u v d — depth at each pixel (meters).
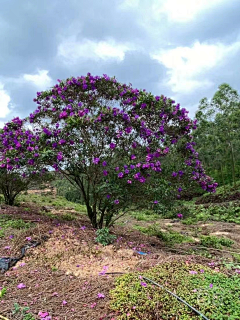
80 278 3.55
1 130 6.23
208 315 2.60
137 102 5.54
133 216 10.43
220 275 3.41
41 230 5.00
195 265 3.73
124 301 2.86
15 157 5.46
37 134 5.78
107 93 5.96
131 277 3.33
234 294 2.92
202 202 15.84
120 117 5.23
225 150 18.00
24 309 2.82
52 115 6.26
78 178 5.98
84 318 2.71
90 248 4.51
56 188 14.44
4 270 3.79
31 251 4.31
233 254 5.39
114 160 5.48
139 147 5.47
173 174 5.41
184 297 2.88
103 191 5.00
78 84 5.89
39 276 3.63
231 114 15.83
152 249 5.08
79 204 12.80
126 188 5.09
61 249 4.38
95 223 5.98
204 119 16.72
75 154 5.54
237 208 12.16
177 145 5.93
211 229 8.82
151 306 2.75
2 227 5.29
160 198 5.17
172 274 3.39
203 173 5.84
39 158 5.21
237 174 19.64
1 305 2.94
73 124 5.11
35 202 11.81
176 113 5.69
